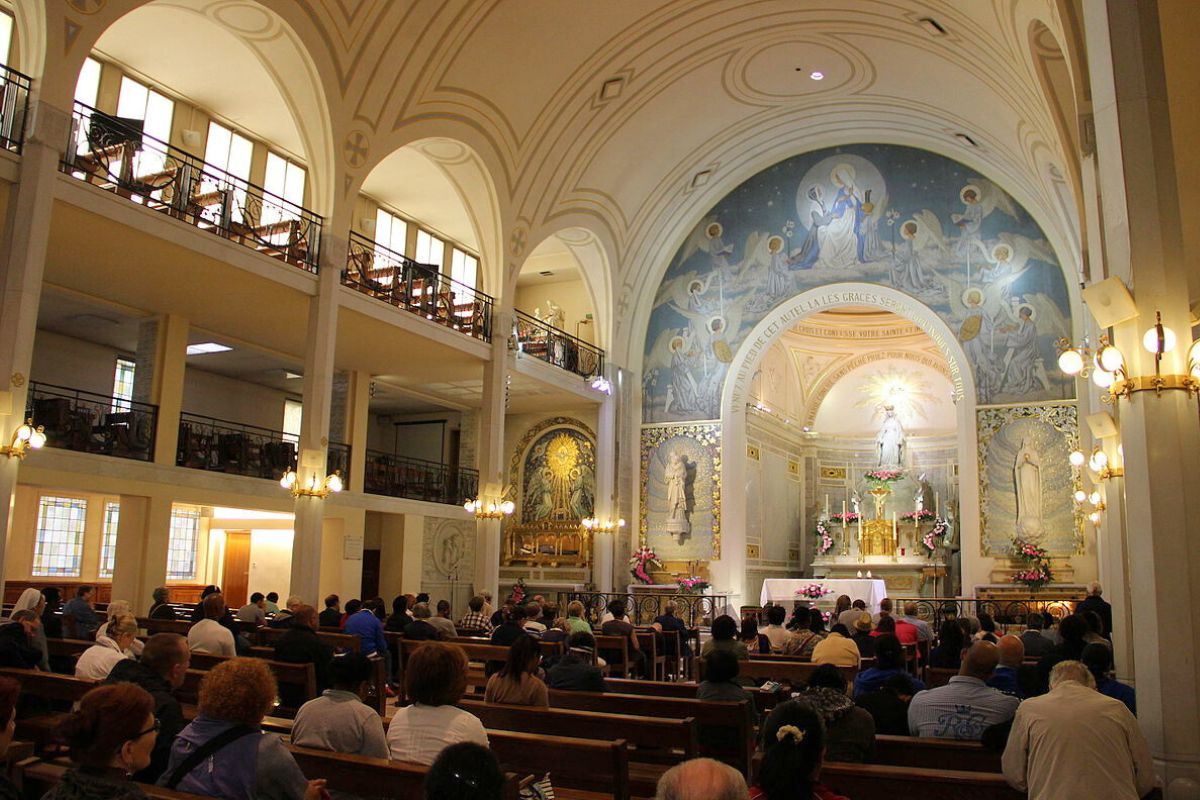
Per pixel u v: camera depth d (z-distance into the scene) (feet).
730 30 68.28
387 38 54.34
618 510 84.74
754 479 89.92
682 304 88.99
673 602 82.33
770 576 91.56
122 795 10.97
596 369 85.30
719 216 88.79
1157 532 22.35
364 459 73.00
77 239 46.26
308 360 52.65
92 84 54.85
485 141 65.31
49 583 65.67
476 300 68.69
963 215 80.28
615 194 80.94
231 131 63.82
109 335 67.92
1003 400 76.23
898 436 96.94
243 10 48.49
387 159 67.92
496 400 67.67
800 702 12.44
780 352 99.09
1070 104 46.26
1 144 40.01
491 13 57.88
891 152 83.56
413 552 75.87
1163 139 23.99
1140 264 23.49
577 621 45.44
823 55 71.51
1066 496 72.95
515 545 88.02
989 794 16.07
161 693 17.61
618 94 70.79
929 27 62.85
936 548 90.58
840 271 83.51
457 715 16.53
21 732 23.32
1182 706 21.50
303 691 28.07
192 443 60.85
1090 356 60.80
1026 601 70.79
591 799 22.08
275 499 61.82
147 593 52.75
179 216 50.16
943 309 79.46
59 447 50.26
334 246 53.88
